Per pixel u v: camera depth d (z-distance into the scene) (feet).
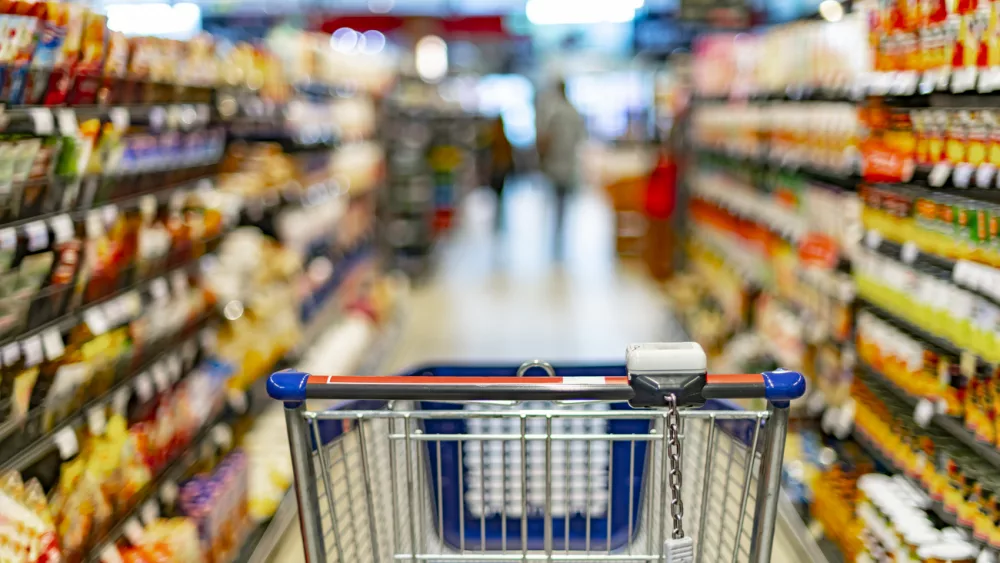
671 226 27.48
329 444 6.13
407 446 5.90
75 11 7.82
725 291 18.29
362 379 5.63
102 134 8.30
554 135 33.27
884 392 10.23
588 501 6.18
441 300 26.23
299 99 16.88
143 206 9.32
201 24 44.88
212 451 10.86
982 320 7.60
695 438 7.20
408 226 28.91
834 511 9.99
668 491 7.09
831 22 12.03
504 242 37.78
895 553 8.17
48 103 7.43
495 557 6.22
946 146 8.36
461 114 45.60
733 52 17.88
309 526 5.91
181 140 10.89
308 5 46.93
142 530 8.54
